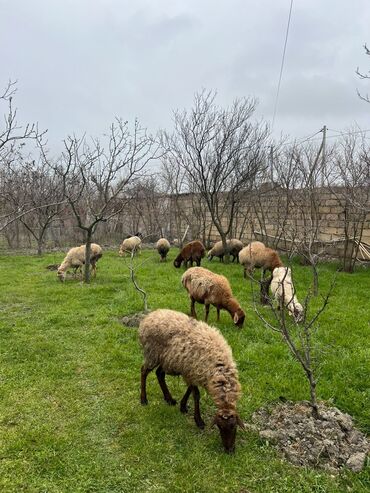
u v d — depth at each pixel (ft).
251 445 13.12
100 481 11.47
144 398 15.67
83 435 13.61
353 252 45.39
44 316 26.37
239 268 43.70
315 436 13.15
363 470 11.93
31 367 18.76
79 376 18.01
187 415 14.99
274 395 16.19
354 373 17.92
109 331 23.24
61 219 68.39
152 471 11.94
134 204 77.97
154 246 71.36
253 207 56.18
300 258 47.70
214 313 26.91
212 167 49.75
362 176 47.60
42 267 46.09
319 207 48.16
